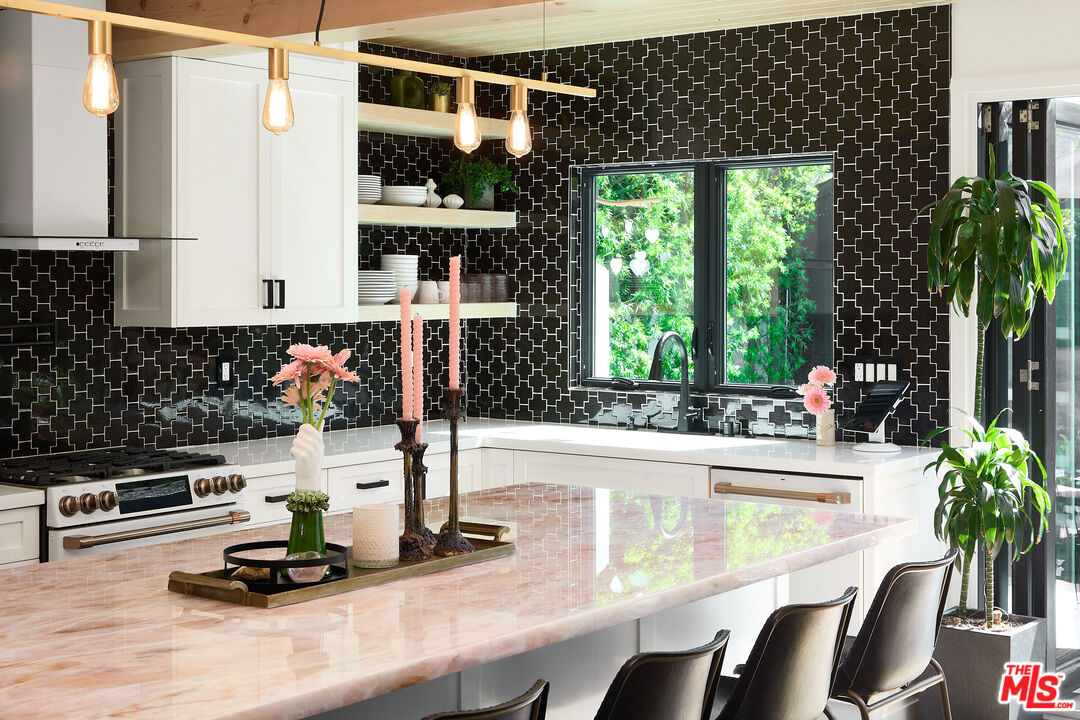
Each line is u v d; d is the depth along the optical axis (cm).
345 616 247
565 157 634
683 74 595
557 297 641
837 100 552
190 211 490
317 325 604
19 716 187
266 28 432
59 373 498
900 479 498
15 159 448
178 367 543
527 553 309
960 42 519
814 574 492
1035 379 510
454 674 275
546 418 648
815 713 292
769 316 594
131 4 472
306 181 534
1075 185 522
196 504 462
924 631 320
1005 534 452
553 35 595
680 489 528
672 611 338
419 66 324
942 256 468
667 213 621
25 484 429
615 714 240
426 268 649
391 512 284
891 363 541
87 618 245
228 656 219
